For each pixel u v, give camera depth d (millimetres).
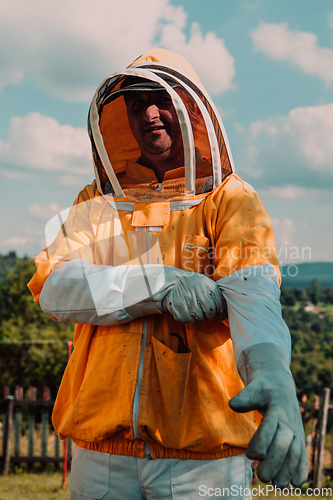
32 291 1563
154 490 1390
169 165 1722
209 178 1622
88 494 1469
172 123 1656
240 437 1417
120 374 1431
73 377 1562
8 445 7211
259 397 1033
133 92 1681
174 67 1651
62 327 21453
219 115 1688
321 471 6457
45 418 7352
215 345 1479
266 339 1185
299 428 1006
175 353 1411
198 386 1406
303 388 16234
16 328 20156
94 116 1621
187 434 1372
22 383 19469
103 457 1453
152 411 1378
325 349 17047
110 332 1496
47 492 6148
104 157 1616
